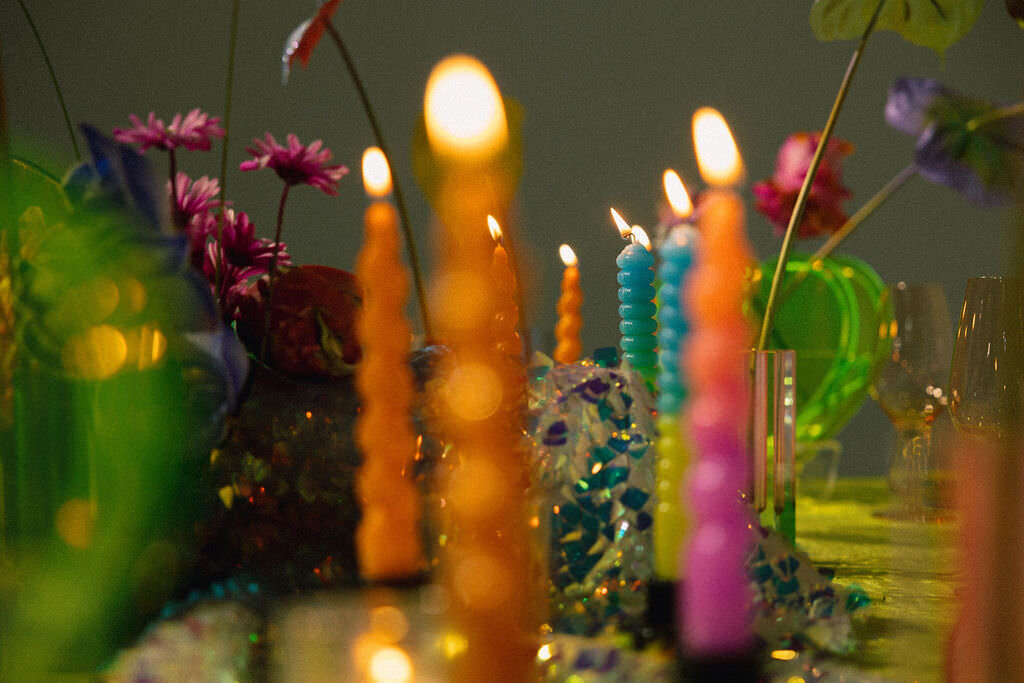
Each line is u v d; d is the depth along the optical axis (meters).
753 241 4.10
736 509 0.90
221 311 1.17
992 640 0.91
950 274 4.18
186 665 1.01
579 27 4.15
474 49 4.14
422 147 1.06
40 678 1.03
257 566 1.13
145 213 1.08
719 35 4.16
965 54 4.13
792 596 1.07
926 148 1.18
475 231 0.88
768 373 1.16
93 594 1.08
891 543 1.32
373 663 0.98
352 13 4.08
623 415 1.12
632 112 4.16
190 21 4.06
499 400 0.91
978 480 0.97
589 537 1.10
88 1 4.02
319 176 1.19
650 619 1.02
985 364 1.25
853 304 1.62
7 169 1.08
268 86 4.08
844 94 1.20
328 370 1.14
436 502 1.09
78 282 1.07
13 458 1.09
